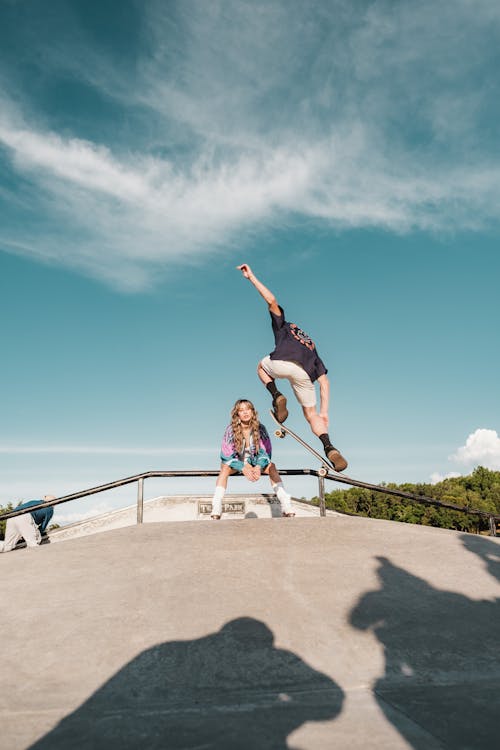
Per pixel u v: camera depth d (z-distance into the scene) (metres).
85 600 3.82
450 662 2.90
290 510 6.93
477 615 3.55
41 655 3.01
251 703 2.45
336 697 2.51
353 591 3.93
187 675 2.73
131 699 2.50
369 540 5.39
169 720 2.30
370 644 3.10
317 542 5.26
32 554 5.20
